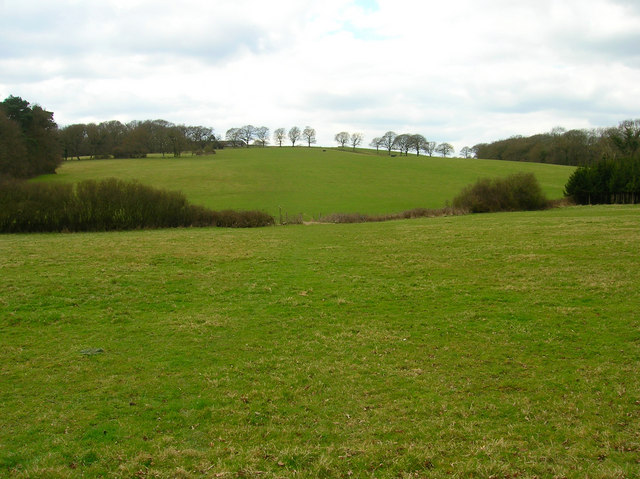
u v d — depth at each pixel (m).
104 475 5.64
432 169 88.81
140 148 103.31
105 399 7.70
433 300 13.37
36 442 6.35
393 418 6.99
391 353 9.66
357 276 16.44
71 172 77.81
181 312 12.60
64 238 27.58
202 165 89.06
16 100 68.88
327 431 6.66
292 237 27.33
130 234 30.72
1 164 54.09
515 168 90.19
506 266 17.11
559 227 26.12
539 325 10.97
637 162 50.78
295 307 12.98
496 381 8.22
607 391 7.65
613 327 10.55
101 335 10.85
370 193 64.50
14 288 14.22
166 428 6.78
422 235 26.19
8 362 9.27
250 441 6.42
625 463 5.66
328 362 9.27
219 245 23.50
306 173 81.44
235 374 8.73
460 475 5.54
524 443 6.19
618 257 17.34
